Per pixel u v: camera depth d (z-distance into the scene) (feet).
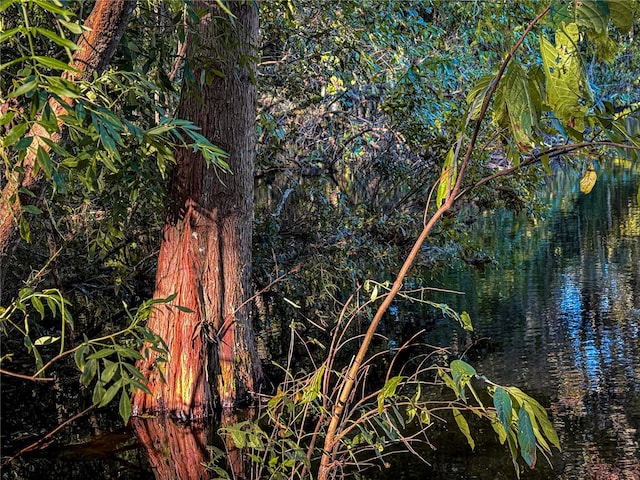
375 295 9.70
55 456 15.78
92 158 9.80
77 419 18.40
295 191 31.73
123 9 8.98
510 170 7.04
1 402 19.77
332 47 25.55
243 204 19.53
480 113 6.76
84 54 9.09
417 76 26.08
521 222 47.75
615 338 22.54
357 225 26.68
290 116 29.27
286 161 29.45
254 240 25.40
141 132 9.36
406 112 27.53
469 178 26.30
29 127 7.16
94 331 25.23
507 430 6.34
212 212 18.98
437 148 27.84
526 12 24.25
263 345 24.66
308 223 26.99
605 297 27.73
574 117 6.69
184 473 14.48
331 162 30.63
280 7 24.43
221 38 16.17
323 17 25.36
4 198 8.79
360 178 37.35
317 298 26.14
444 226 27.84
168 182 19.21
